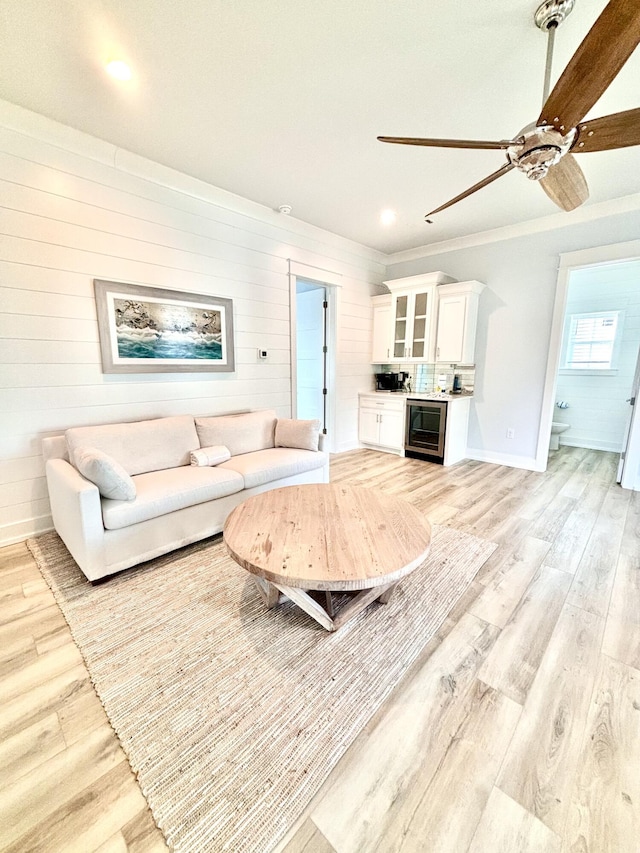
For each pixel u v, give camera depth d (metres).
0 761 1.12
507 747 1.16
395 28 1.64
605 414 5.18
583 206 3.52
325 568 1.42
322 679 1.42
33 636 1.63
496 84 1.98
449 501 3.25
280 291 3.91
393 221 3.93
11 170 2.24
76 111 2.21
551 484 3.68
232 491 2.61
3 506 2.42
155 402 3.06
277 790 1.05
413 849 0.92
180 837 0.94
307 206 3.55
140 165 2.73
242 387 3.67
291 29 1.65
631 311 4.85
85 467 1.95
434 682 1.41
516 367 4.23
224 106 2.15
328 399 4.92
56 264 2.47
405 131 2.40
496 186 3.08
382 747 1.16
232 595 1.93
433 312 4.49
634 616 1.77
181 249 3.08
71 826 0.96
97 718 1.26
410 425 4.70
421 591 1.97
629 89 1.96
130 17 1.58
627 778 1.07
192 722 1.25
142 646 1.58
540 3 1.52
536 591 1.97
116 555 2.05
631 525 2.76
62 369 2.56
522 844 0.92
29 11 1.54
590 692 1.36
